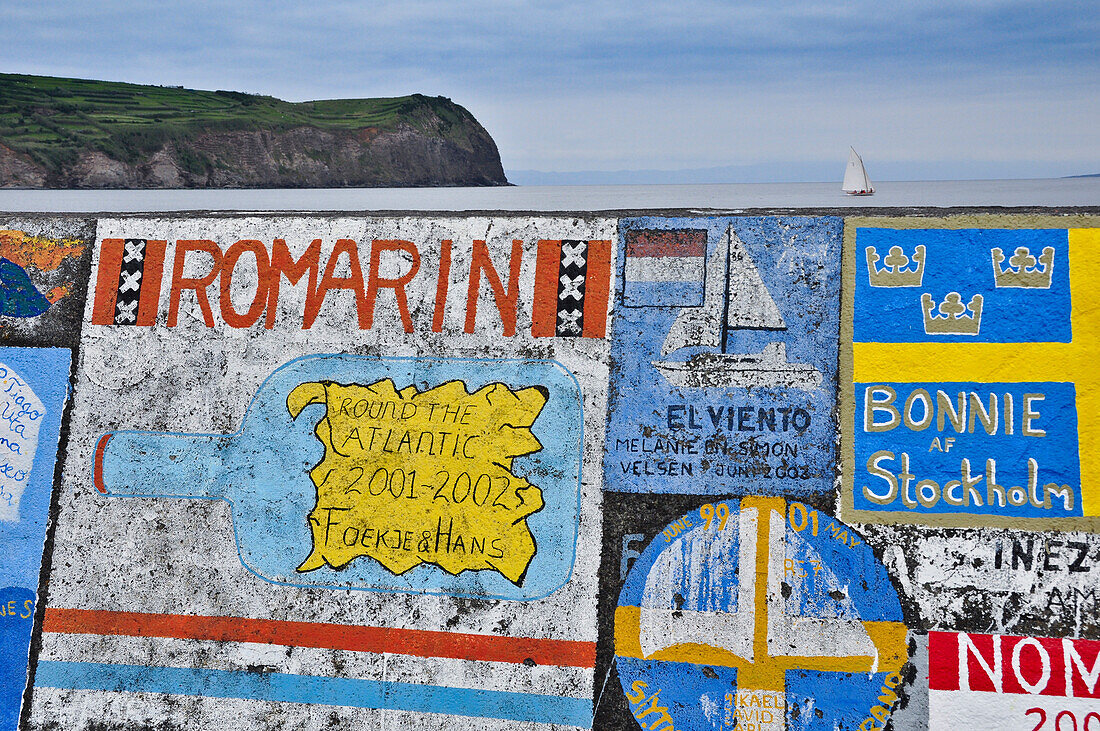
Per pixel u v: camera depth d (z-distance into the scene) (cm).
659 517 420
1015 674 389
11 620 452
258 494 448
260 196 6344
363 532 438
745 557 412
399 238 460
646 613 413
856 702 397
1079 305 407
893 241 425
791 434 419
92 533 454
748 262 433
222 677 434
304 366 457
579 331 439
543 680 414
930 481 407
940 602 397
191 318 467
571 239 448
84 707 440
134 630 443
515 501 431
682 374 430
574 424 433
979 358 412
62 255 481
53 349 473
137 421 462
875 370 418
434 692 419
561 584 420
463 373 446
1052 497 398
